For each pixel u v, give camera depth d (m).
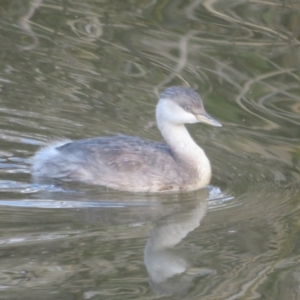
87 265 10.34
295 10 19.36
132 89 16.22
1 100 15.34
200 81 16.66
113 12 20.12
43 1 20.64
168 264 10.54
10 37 18.55
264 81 16.80
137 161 12.75
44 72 16.84
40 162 13.01
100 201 12.23
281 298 9.80
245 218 11.93
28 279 9.96
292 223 11.73
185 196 12.66
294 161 13.83
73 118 14.85
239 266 10.56
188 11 20.03
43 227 11.27
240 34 18.70
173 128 13.07
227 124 15.08
